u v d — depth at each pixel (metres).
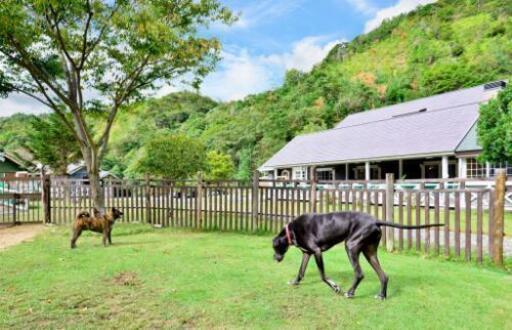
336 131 31.69
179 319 3.90
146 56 10.59
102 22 10.02
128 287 4.96
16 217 13.37
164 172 27.03
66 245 8.16
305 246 5.04
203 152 28.95
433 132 21.05
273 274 5.62
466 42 70.94
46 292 4.75
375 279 5.39
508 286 5.07
